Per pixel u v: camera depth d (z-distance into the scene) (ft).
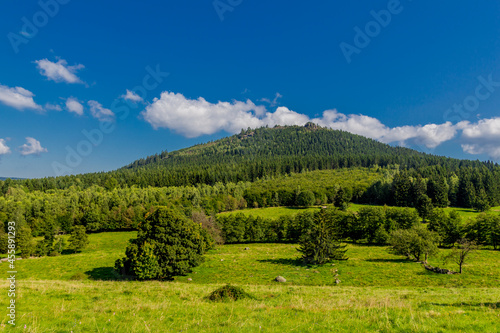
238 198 488.02
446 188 431.02
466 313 40.42
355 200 514.68
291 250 245.86
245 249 256.11
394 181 469.57
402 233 181.37
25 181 534.37
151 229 136.98
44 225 323.57
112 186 572.92
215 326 35.09
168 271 129.49
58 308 45.29
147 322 37.86
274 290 84.99
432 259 179.22
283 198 496.23
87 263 177.78
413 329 30.91
